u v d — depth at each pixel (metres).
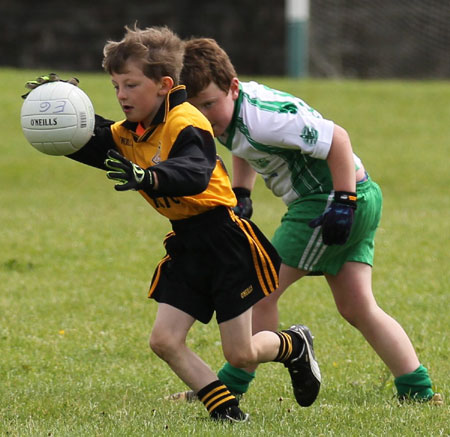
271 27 100.38
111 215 43.91
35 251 36.03
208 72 17.52
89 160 16.81
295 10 90.75
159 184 14.60
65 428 16.47
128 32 16.11
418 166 56.06
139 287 31.08
